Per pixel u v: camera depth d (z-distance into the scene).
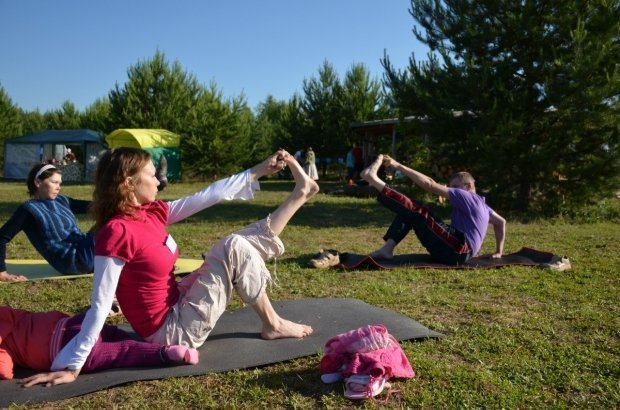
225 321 4.03
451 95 11.98
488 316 4.29
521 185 12.52
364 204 14.68
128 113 27.88
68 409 2.70
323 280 5.51
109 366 3.15
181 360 3.16
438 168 15.02
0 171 36.47
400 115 13.85
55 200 5.73
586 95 10.66
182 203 3.37
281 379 3.06
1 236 5.43
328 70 30.64
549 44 11.48
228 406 2.78
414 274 5.78
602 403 2.84
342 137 30.12
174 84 28.59
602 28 10.95
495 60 12.24
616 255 7.09
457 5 12.32
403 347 3.54
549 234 9.20
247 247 3.35
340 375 3.01
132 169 3.06
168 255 3.18
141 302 3.13
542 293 4.99
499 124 11.16
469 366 3.28
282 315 4.15
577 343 3.71
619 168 11.45
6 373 2.98
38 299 4.88
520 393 2.91
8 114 36.91
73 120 42.06
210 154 28.19
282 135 31.64
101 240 2.95
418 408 2.76
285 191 20.06
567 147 11.84
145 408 2.73
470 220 6.15
